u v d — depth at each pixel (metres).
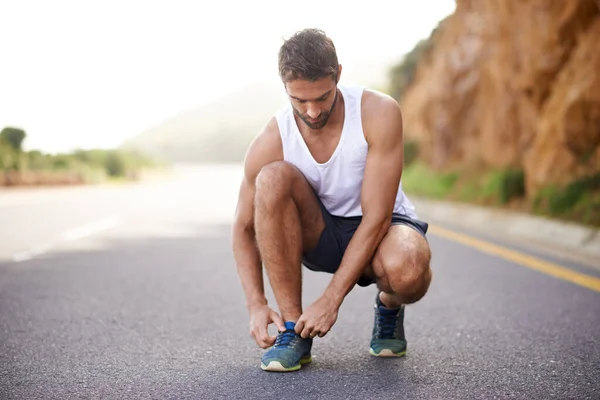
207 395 2.90
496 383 3.04
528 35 11.30
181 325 4.23
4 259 6.99
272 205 3.12
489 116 14.77
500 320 4.31
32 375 3.21
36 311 4.62
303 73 2.79
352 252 3.08
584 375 3.15
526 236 9.08
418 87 22.45
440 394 2.89
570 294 5.14
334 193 3.25
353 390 2.94
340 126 3.13
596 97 9.73
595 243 7.59
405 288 3.03
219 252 7.63
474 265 6.62
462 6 19.39
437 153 18.36
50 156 27.81
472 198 13.52
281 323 3.21
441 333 4.00
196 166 82.00
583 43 10.24
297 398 2.84
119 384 3.07
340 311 4.64
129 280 5.83
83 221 11.14
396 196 3.21
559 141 10.35
